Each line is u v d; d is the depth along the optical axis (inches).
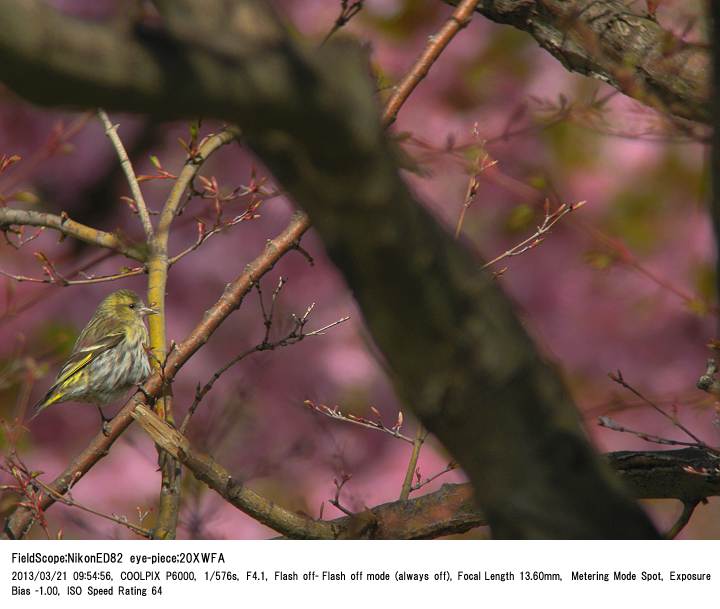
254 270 300.7
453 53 553.9
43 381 534.0
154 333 315.6
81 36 102.7
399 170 130.3
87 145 530.0
